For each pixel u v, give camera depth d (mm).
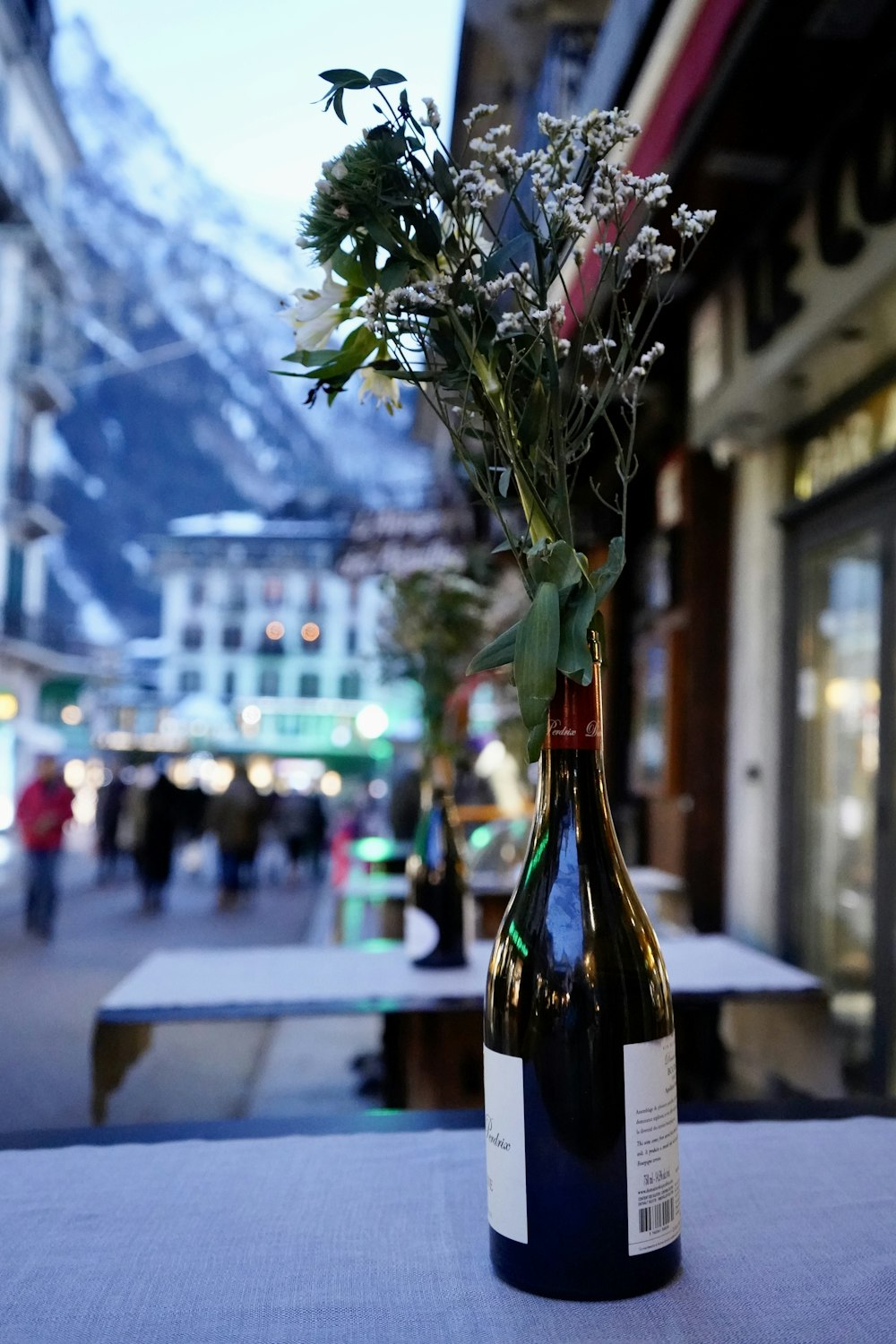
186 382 150500
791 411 4566
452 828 2725
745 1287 825
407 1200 1001
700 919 5512
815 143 3287
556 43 6047
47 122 27156
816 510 4574
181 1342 754
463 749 4641
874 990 3979
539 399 914
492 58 7387
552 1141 821
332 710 58781
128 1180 1049
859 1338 750
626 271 916
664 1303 804
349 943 6035
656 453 5961
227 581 61000
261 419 153875
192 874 18891
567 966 845
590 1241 808
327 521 62906
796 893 4766
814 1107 1270
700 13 2918
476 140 905
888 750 3939
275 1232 932
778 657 5027
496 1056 866
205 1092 3936
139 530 139750
